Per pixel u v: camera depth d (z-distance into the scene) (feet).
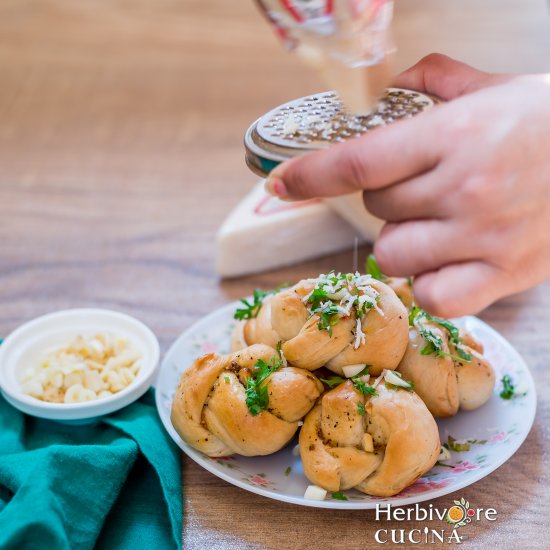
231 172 3.05
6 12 4.37
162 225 2.83
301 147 1.77
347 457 1.96
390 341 2.02
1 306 2.53
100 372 2.24
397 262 1.76
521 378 2.22
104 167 3.06
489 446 2.08
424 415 1.98
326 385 2.05
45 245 2.74
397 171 1.71
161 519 2.01
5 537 1.84
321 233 2.68
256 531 1.99
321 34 1.71
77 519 1.94
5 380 2.19
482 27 4.04
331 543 1.96
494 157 1.68
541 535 1.97
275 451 2.04
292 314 2.05
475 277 1.73
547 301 2.55
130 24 4.26
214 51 3.96
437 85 1.95
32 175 3.02
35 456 1.99
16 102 3.47
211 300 2.56
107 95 3.54
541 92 1.72
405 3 4.42
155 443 2.09
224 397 2.01
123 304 2.54
